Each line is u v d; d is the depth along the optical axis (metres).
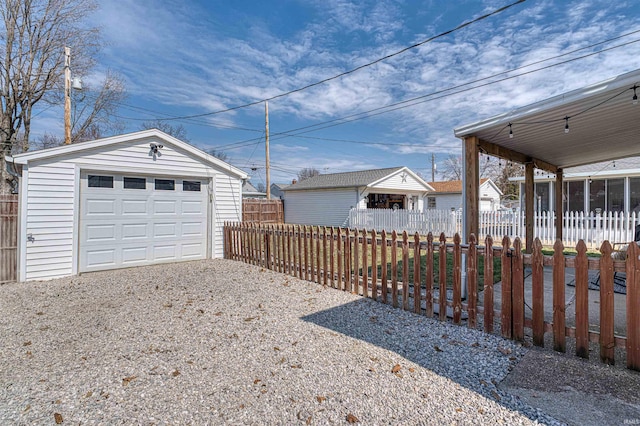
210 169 8.70
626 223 9.32
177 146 8.12
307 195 21.25
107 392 2.42
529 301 4.74
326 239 5.55
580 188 12.16
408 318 3.96
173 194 8.12
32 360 2.96
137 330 3.66
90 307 4.54
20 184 6.20
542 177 12.50
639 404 2.15
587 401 2.20
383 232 4.55
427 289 3.98
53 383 2.56
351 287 5.18
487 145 5.30
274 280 6.05
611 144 6.07
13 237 6.18
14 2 14.13
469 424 2.00
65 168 6.64
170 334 3.54
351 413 2.12
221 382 2.54
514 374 2.59
